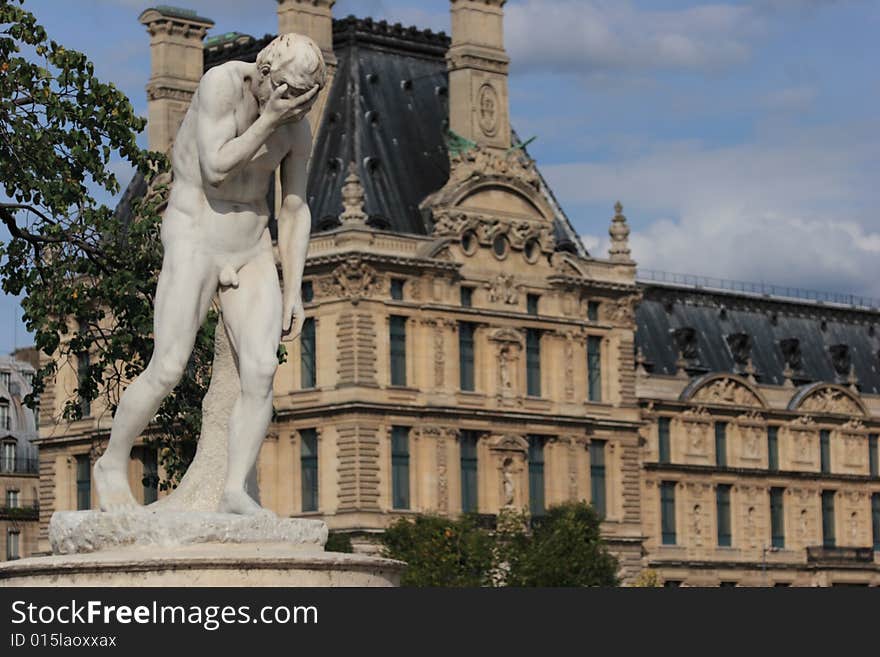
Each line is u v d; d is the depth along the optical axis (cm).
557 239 16438
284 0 15812
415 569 12338
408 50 16312
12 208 5425
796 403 18850
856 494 19300
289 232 3225
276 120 3073
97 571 2889
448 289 15262
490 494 15462
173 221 3150
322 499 14875
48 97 5378
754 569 18225
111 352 5412
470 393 15375
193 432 5069
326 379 14888
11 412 19862
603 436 16338
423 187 15625
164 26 15875
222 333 3209
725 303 19238
